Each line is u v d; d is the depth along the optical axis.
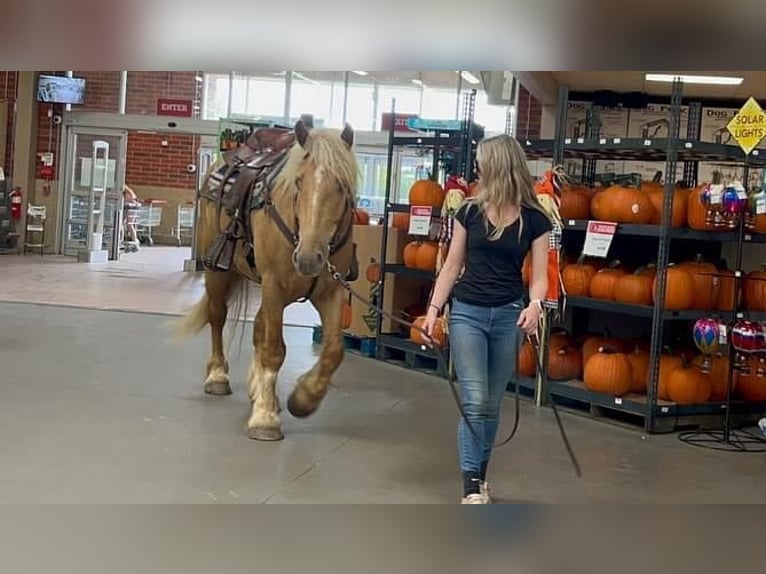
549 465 4.80
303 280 4.91
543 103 10.80
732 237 5.93
